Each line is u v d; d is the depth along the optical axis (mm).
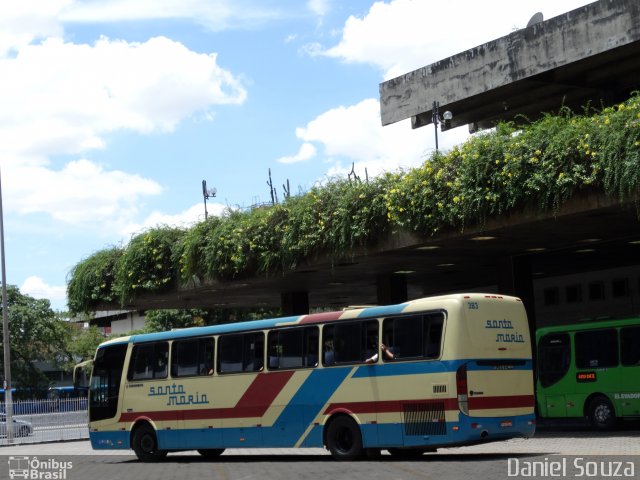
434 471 16625
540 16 32469
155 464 23688
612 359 28547
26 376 86750
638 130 20828
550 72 32062
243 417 22844
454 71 33750
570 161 22266
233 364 23312
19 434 42438
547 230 25859
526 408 19891
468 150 24422
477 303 19469
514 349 19906
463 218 24406
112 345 26281
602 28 29109
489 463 17797
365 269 32531
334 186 29000
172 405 24531
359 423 20422
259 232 31266
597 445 22188
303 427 21547
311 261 29953
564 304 42406
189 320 73312
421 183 25531
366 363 20453
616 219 24594
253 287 35531
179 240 35531
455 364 18906
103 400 26094
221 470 20000
